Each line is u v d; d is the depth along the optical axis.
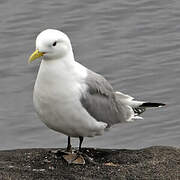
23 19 23.53
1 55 21.52
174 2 24.83
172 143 17.16
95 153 12.10
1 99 19.44
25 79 20.27
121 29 22.94
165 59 21.09
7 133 17.97
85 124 11.45
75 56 21.27
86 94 11.38
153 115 18.41
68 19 23.50
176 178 10.80
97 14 23.86
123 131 17.70
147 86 19.72
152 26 23.12
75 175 10.81
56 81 11.02
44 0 24.94
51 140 17.39
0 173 10.49
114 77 20.22
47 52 10.95
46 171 10.95
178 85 19.72
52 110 11.21
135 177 10.79
